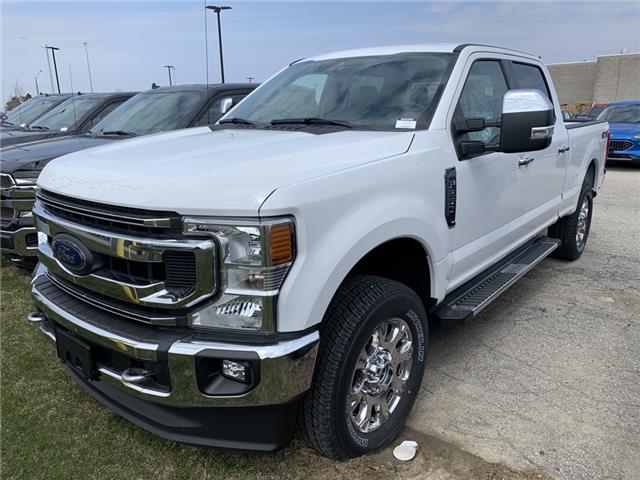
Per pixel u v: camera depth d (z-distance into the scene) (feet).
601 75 120.57
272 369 6.79
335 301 7.97
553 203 15.90
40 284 9.24
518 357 12.27
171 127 19.99
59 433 9.41
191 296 6.83
